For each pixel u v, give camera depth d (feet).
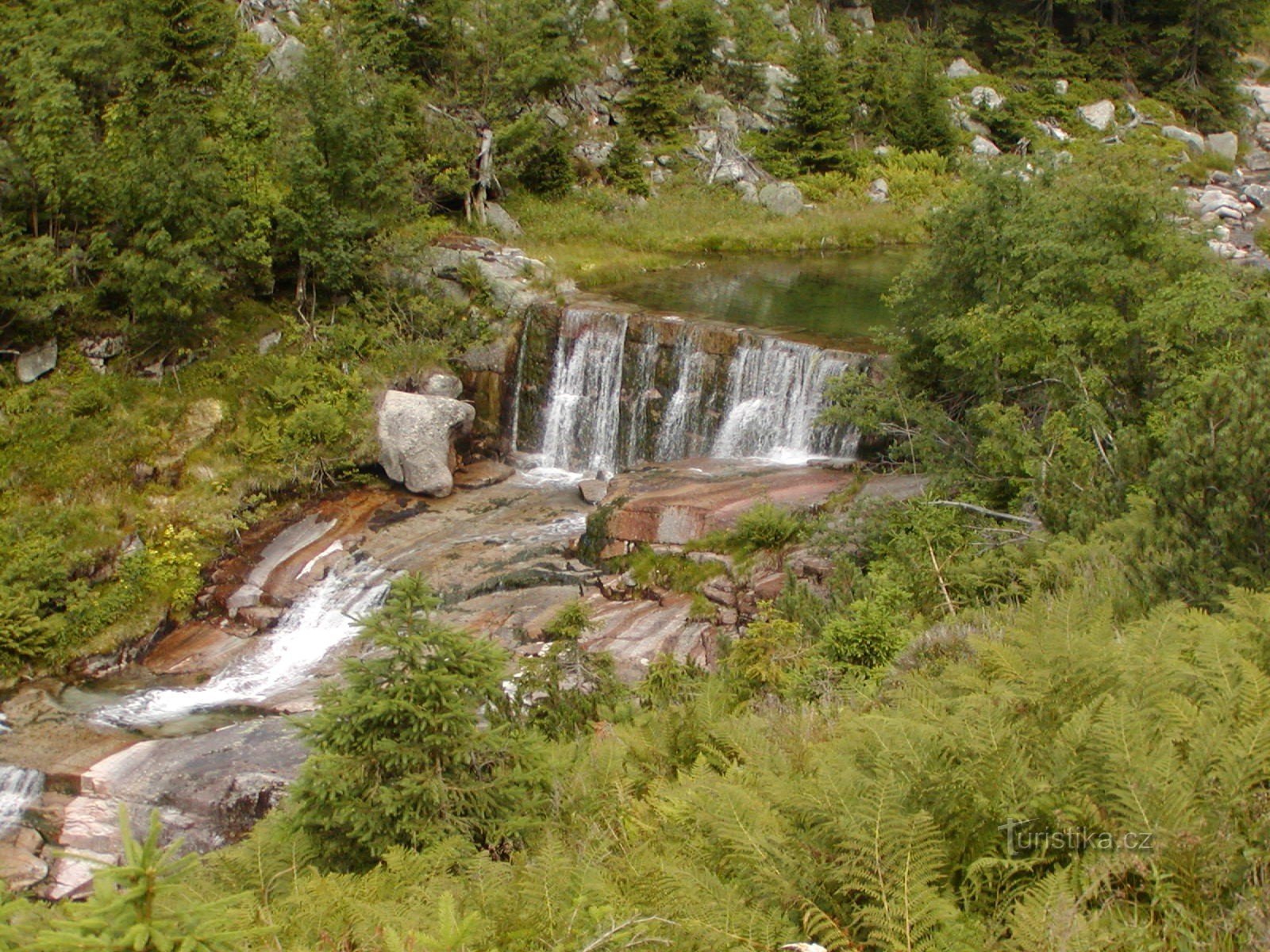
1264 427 29.50
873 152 156.35
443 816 23.93
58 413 70.08
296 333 83.15
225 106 85.05
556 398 88.02
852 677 37.86
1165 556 30.42
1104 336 52.34
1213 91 182.19
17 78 76.89
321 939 16.72
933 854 13.99
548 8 130.72
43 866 44.83
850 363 75.20
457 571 65.87
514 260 96.48
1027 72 178.81
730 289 105.29
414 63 123.24
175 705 56.85
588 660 38.99
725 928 13.69
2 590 59.57
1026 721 17.30
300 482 76.43
